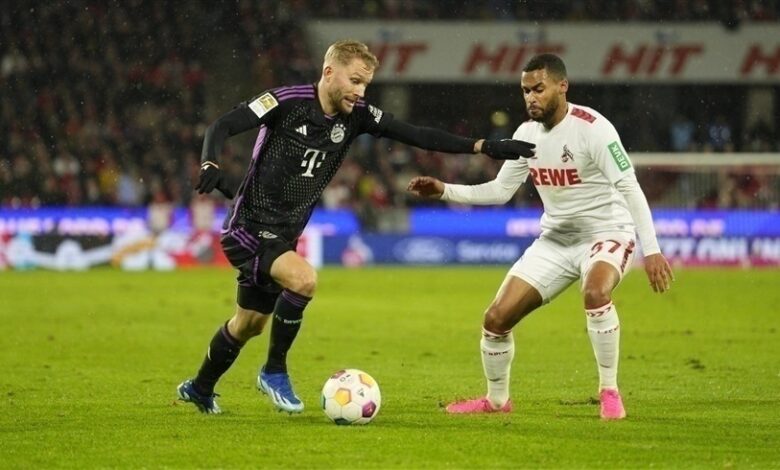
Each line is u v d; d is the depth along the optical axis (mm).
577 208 27516
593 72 111688
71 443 24203
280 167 26031
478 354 43094
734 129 114750
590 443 24047
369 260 99562
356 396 26125
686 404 30312
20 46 110000
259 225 26297
